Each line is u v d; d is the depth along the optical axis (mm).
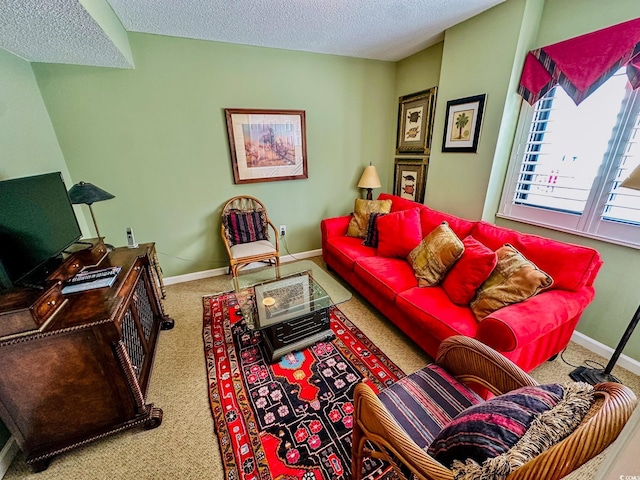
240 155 2811
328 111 3109
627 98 1595
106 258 1785
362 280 2352
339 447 1284
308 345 1930
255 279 2361
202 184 2766
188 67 2412
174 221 2752
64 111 2150
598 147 1751
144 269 1951
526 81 2021
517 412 642
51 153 2080
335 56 2943
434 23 2260
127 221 2572
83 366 1156
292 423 1404
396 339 2023
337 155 3328
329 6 1898
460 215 2605
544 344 1500
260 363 1812
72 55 1901
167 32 2219
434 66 2779
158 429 1385
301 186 3246
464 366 1127
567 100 1890
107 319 1134
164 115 2447
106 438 1341
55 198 1514
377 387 1611
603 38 1624
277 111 2834
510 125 2178
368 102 3283
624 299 1705
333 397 1550
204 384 1650
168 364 1804
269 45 2592
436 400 1041
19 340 1025
